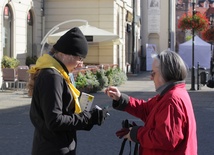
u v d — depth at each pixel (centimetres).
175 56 356
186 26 2509
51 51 382
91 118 371
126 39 3431
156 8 4331
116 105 408
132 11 3522
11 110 1333
